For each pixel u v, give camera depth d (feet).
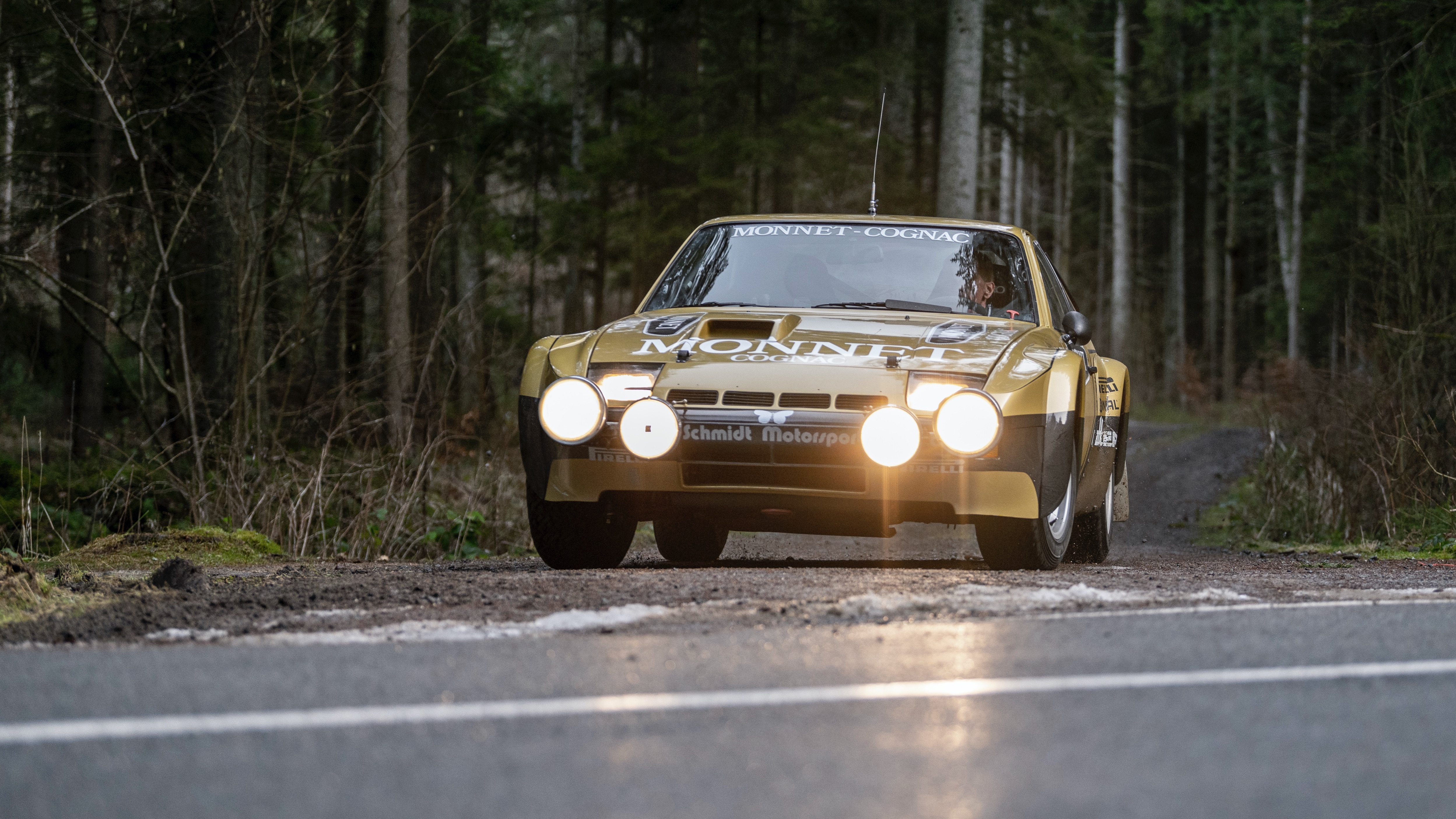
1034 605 17.89
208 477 38.60
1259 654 14.23
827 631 15.53
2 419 71.87
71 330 69.05
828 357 22.72
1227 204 208.64
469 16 70.18
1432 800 8.80
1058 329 27.48
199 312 59.36
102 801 8.73
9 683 12.53
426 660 13.57
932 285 26.66
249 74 52.54
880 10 94.27
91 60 55.42
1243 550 41.19
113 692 12.05
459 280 79.61
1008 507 22.34
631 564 27.43
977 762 9.66
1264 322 213.46
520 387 24.40
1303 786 9.11
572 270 117.08
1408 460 40.86
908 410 22.03
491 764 9.59
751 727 10.71
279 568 27.32
